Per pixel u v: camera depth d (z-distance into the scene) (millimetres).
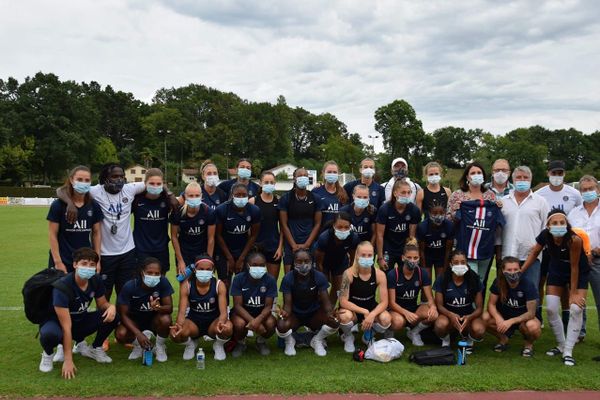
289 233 7730
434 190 8273
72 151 86562
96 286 5969
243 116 121062
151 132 114125
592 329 7574
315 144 149875
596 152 116625
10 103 85938
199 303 6203
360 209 7625
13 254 15344
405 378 5340
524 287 6355
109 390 5035
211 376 5422
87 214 6391
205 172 8109
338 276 7516
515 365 5914
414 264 6562
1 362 5957
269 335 6410
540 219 6910
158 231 6973
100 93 124250
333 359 6160
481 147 96125
